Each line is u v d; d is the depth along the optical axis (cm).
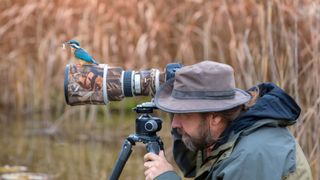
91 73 838
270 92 761
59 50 2103
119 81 833
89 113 2080
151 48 2031
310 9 1372
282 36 1349
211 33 1798
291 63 1308
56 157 1700
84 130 1958
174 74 805
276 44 1348
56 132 1958
